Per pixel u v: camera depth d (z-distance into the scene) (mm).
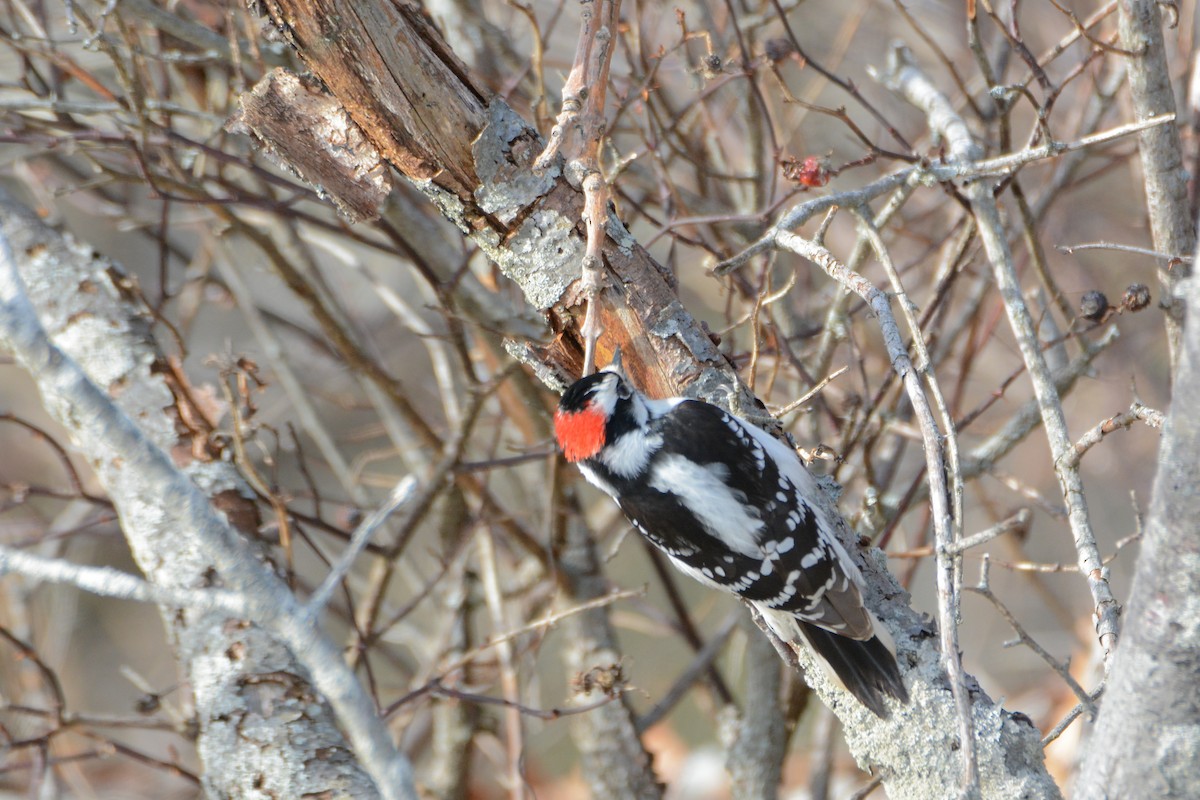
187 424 9992
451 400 12906
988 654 15898
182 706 11398
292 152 8016
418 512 11406
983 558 6961
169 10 11070
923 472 10453
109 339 10156
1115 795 5684
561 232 7969
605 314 8164
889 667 7461
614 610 15016
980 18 14625
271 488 10883
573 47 14227
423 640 13625
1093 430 7445
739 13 13109
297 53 7516
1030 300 12461
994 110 12711
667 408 8211
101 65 12844
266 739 8562
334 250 13016
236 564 5238
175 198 10188
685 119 13273
